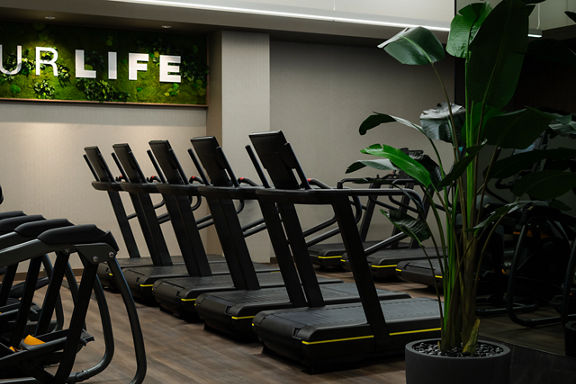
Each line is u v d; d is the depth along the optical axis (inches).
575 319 121.4
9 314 135.8
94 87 305.4
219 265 255.3
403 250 300.0
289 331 149.6
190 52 323.6
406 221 116.7
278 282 214.2
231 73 317.1
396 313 160.7
